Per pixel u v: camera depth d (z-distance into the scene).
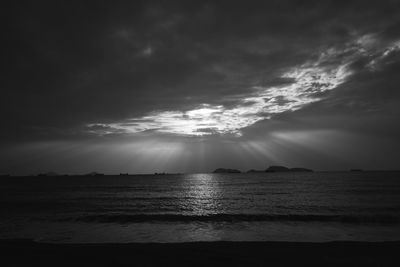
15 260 11.74
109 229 19.08
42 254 12.52
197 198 43.41
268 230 18.28
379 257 11.64
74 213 26.64
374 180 85.94
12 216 24.77
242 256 11.98
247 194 49.53
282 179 116.38
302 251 12.62
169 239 16.20
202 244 13.97
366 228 18.50
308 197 41.16
